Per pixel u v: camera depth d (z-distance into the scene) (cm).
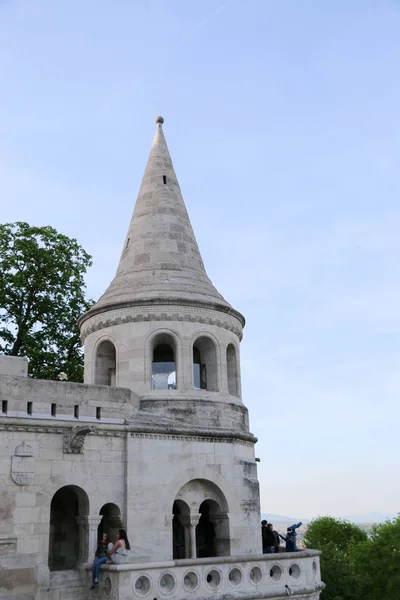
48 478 2181
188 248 3119
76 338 3838
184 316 2773
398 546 5844
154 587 2064
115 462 2359
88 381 2888
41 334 3725
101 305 2853
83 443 2275
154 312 2756
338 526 8025
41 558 2094
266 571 2334
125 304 2781
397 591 5541
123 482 2356
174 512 2634
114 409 2423
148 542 2325
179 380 2703
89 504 2250
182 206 3256
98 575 2091
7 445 2131
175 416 2608
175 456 2494
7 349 3669
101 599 2066
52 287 3800
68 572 2166
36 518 2117
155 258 3003
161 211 3147
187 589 2131
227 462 2631
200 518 2766
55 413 2261
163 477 2434
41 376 3678
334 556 5828
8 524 2061
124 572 2011
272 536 2808
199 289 2909
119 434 2389
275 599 2312
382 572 5756
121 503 2330
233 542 2536
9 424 2138
